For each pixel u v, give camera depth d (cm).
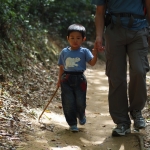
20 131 489
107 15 486
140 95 474
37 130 509
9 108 581
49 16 1725
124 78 482
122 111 489
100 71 1474
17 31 1038
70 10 1906
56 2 1809
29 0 1443
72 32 510
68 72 518
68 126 554
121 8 468
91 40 2106
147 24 484
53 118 599
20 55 977
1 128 484
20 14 1167
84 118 538
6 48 908
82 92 519
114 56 476
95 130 536
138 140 468
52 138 478
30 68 986
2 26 929
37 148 430
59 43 1638
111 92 490
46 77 996
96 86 1061
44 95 792
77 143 465
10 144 434
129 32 466
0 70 784
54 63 1276
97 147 452
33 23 1353
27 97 716
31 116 575
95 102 802
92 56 511
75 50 519
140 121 488
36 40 1227
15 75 852
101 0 475
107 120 611
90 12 2120
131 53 471
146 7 476
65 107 516
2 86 719
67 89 516
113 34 473
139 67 460
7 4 1010
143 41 468
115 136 491
